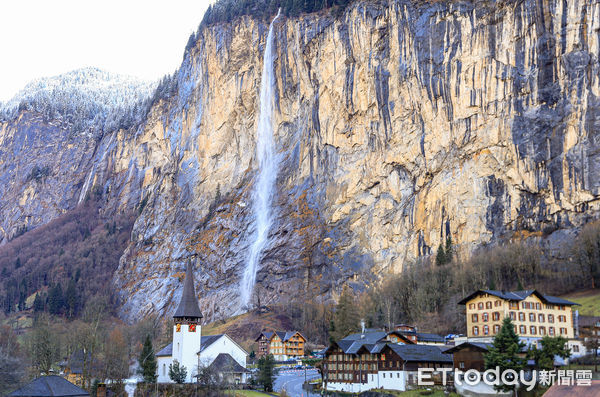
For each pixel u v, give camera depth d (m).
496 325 107.06
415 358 98.38
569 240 153.75
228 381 116.38
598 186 155.88
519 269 151.88
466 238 177.00
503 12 180.75
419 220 190.00
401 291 168.62
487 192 176.25
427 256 184.25
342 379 108.38
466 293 149.00
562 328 109.19
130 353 165.50
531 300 107.69
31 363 135.00
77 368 142.62
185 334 129.00
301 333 187.62
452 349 91.62
